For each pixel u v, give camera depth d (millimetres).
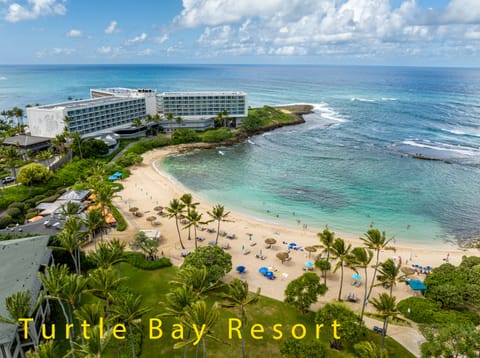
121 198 95375
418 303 50094
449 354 35844
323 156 140500
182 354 41594
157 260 62312
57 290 36031
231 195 101188
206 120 179750
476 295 49156
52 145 130000
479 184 109562
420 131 186500
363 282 60031
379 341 44344
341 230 81000
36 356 29469
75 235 51688
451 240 77250
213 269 53406
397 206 94312
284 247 72188
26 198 90250
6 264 46094
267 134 182250
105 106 154125
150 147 148125
